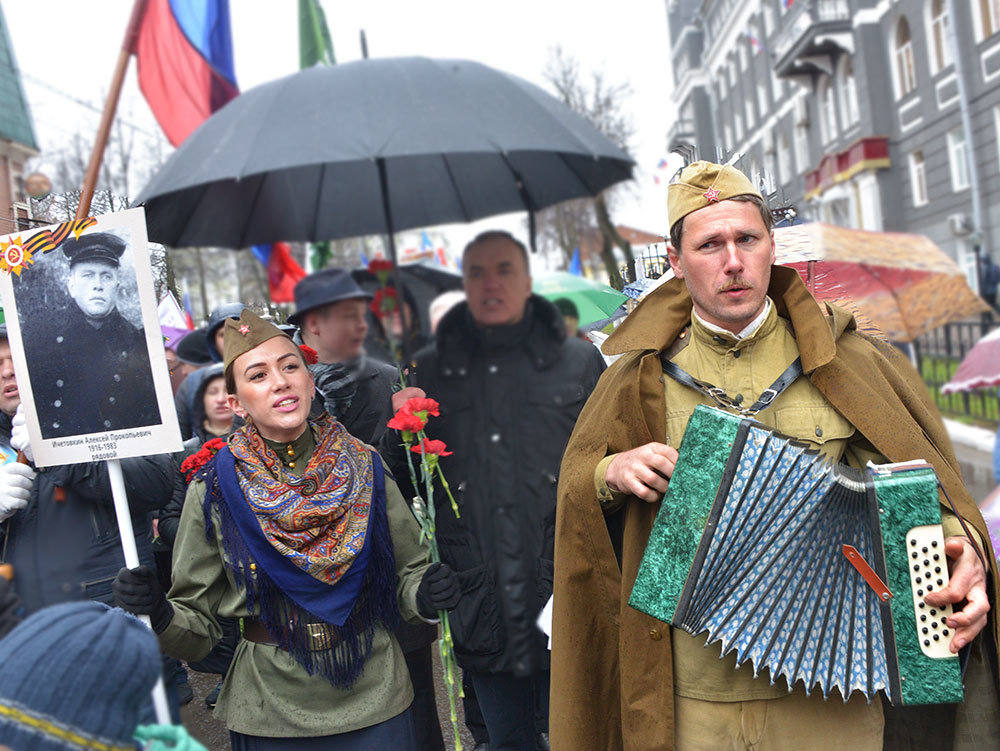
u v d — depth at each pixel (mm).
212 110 5922
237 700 2496
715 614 1996
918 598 1890
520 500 2072
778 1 22078
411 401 2271
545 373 1990
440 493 2416
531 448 2016
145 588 2324
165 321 2947
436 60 3293
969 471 9055
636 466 2115
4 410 3023
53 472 2951
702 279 2143
